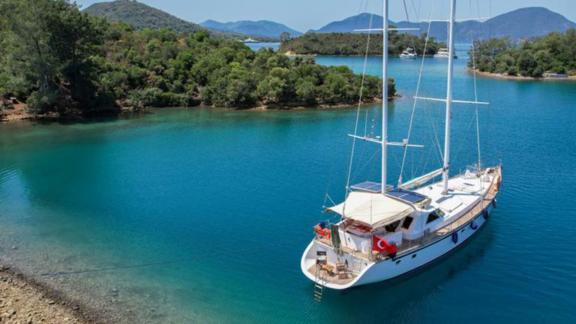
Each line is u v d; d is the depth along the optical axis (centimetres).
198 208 4116
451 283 2823
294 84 10219
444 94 11031
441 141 6350
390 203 2883
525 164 5166
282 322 2450
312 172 5150
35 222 3806
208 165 5566
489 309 2562
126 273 2942
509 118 7969
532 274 2902
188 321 2419
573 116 8144
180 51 12125
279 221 3791
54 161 5872
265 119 8781
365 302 2647
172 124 8381
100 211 4075
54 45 8700
